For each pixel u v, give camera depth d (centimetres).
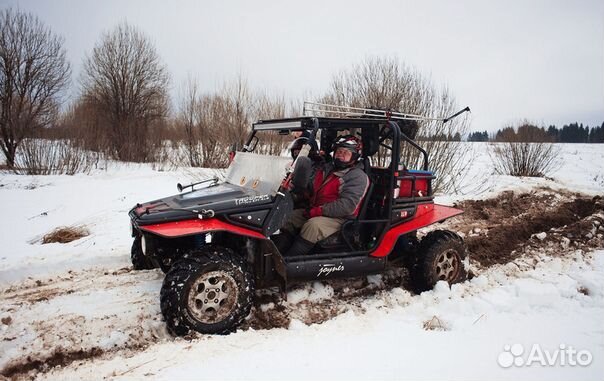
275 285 381
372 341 326
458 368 290
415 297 418
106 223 686
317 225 387
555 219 702
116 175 1279
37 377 284
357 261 397
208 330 330
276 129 421
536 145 1312
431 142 938
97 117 1838
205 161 1450
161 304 326
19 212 818
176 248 402
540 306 399
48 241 628
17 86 1487
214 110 1348
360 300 420
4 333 329
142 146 1812
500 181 1095
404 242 456
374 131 425
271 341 321
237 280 340
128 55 2036
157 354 300
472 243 572
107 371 284
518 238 619
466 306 389
